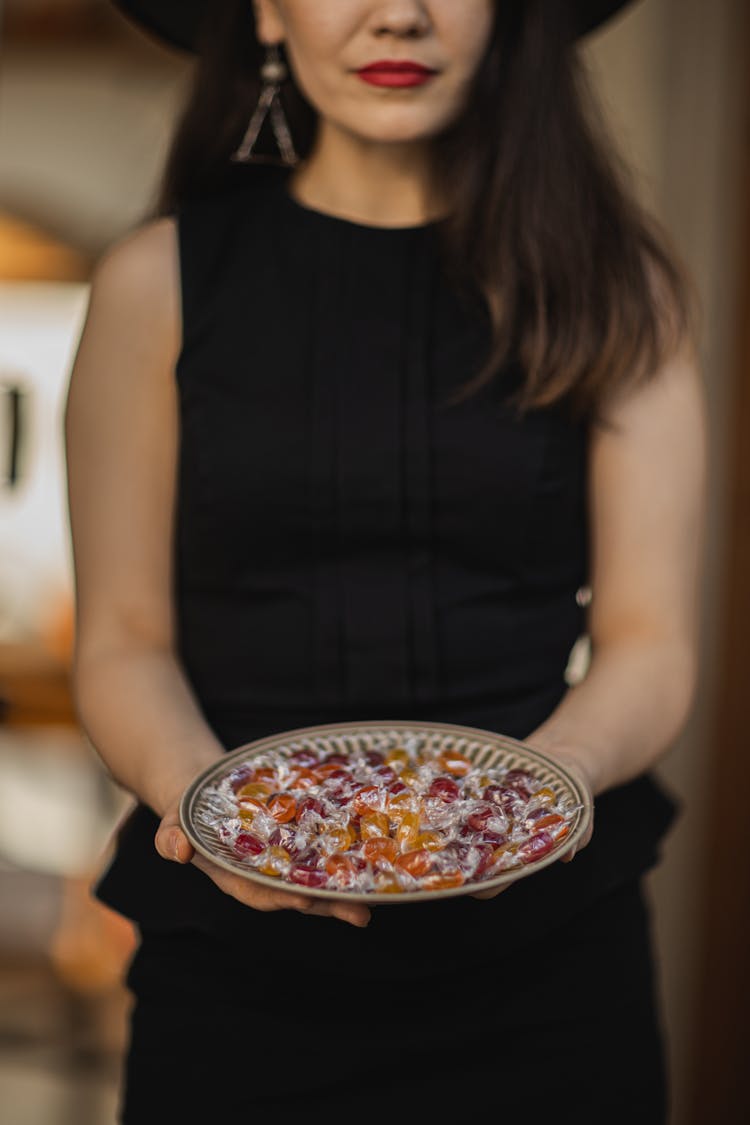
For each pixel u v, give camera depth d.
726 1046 2.38
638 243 1.22
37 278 2.87
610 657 1.16
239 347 1.16
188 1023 1.10
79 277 2.86
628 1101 1.16
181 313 1.16
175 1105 1.11
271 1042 1.08
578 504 1.20
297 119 1.33
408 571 1.15
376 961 1.04
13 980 2.66
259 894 0.82
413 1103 1.08
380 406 1.14
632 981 1.17
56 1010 2.62
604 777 1.04
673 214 2.28
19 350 2.95
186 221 1.21
